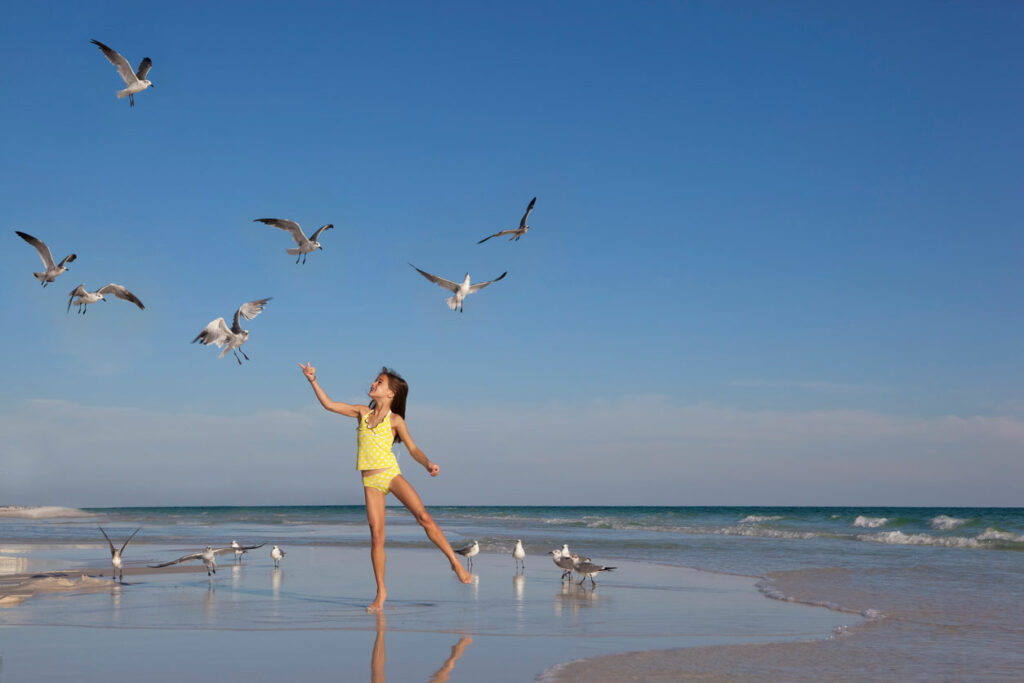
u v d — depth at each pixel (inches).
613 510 5703.7
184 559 593.6
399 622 363.6
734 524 2025.1
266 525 2111.2
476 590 519.8
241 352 358.3
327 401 385.4
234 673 251.8
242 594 481.1
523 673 255.1
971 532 1389.0
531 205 491.2
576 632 342.6
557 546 1032.2
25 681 239.9
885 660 291.4
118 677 244.8
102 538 1278.3
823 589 540.4
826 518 2263.8
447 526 1987.0
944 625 382.9
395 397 390.9
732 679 254.8
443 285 509.7
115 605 422.9
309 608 412.2
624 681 247.0
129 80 478.6
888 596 500.4
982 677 263.9
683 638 334.3
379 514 394.6
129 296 478.9
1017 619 405.1
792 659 290.0
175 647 295.9
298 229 493.7
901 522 1712.6
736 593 515.5
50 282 498.3
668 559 830.5
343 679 244.4
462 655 284.4
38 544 1096.2
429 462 390.0
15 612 394.3
